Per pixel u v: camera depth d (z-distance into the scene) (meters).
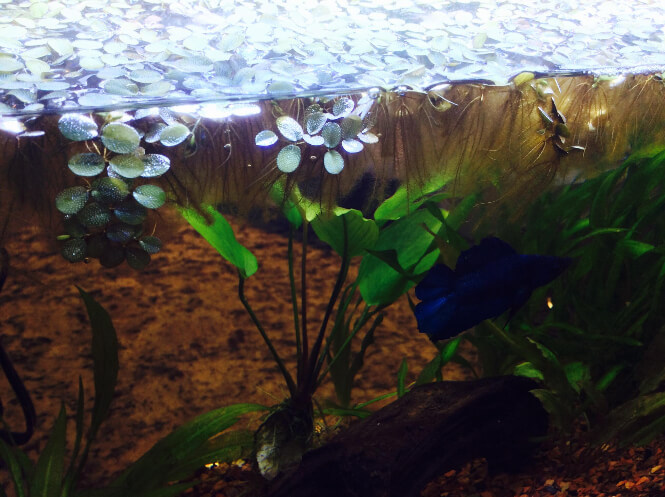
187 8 0.37
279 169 0.26
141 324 0.61
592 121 0.31
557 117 0.30
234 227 0.81
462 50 0.33
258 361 0.56
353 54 0.32
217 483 0.38
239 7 0.38
